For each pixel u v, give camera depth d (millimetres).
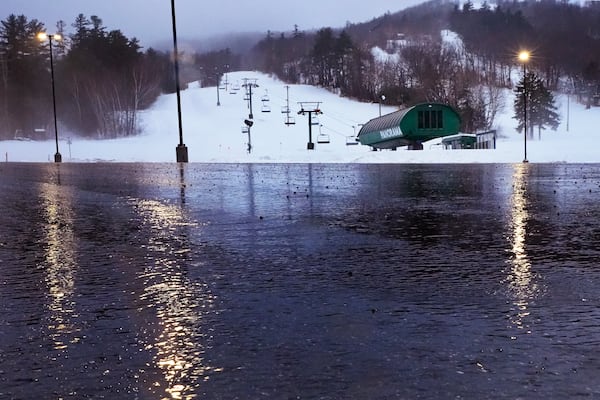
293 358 2717
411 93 124812
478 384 2389
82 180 16516
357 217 7898
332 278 4402
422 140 59625
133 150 62031
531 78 106812
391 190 11984
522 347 2832
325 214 8234
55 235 6652
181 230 6906
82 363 2674
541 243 5852
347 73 155500
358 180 14938
